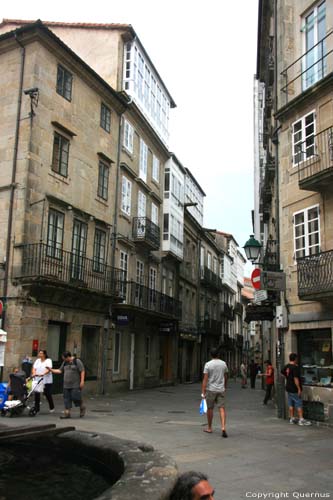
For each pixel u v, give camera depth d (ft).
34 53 59.41
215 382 33.99
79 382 41.27
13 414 40.63
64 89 65.10
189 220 124.67
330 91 46.39
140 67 85.71
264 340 109.09
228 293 191.21
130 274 82.64
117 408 51.67
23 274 54.70
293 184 50.72
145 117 87.97
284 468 23.86
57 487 11.57
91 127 71.10
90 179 70.18
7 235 56.08
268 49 72.23
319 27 50.14
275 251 62.85
